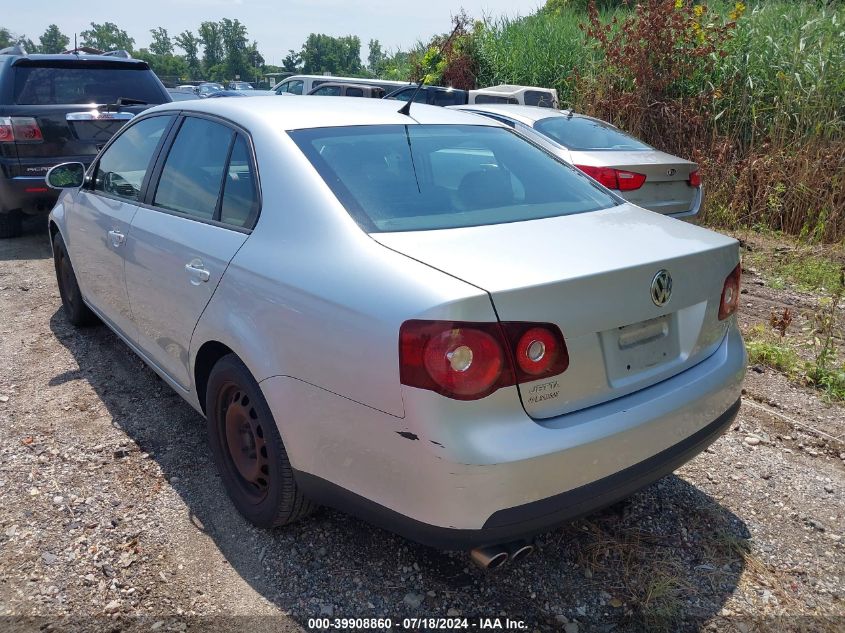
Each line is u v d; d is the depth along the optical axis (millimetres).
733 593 2533
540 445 2014
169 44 162875
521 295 2004
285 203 2588
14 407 3850
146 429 3629
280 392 2404
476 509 1999
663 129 9945
